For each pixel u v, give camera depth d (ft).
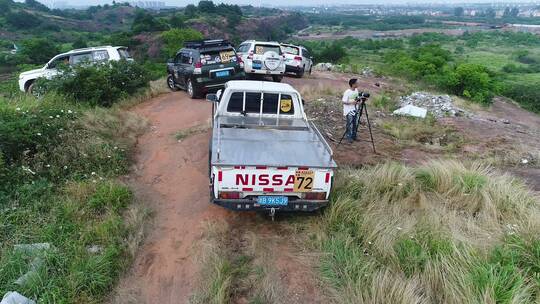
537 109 78.74
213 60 38.45
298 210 16.92
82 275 14.19
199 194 20.99
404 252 15.17
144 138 29.78
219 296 13.42
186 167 24.18
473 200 19.39
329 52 146.72
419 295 13.46
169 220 18.92
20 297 12.96
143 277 15.16
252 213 18.99
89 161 23.40
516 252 14.83
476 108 52.60
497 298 12.66
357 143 28.86
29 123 24.22
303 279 14.70
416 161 26.14
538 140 34.73
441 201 19.65
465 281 13.32
